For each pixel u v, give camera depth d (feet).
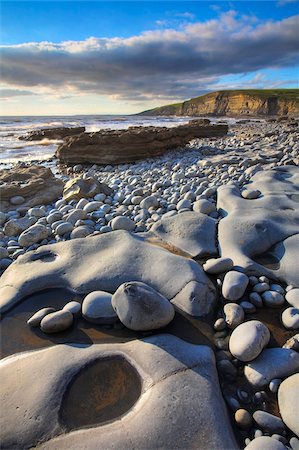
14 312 9.56
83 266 11.09
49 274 10.79
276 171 21.27
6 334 8.63
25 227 16.85
